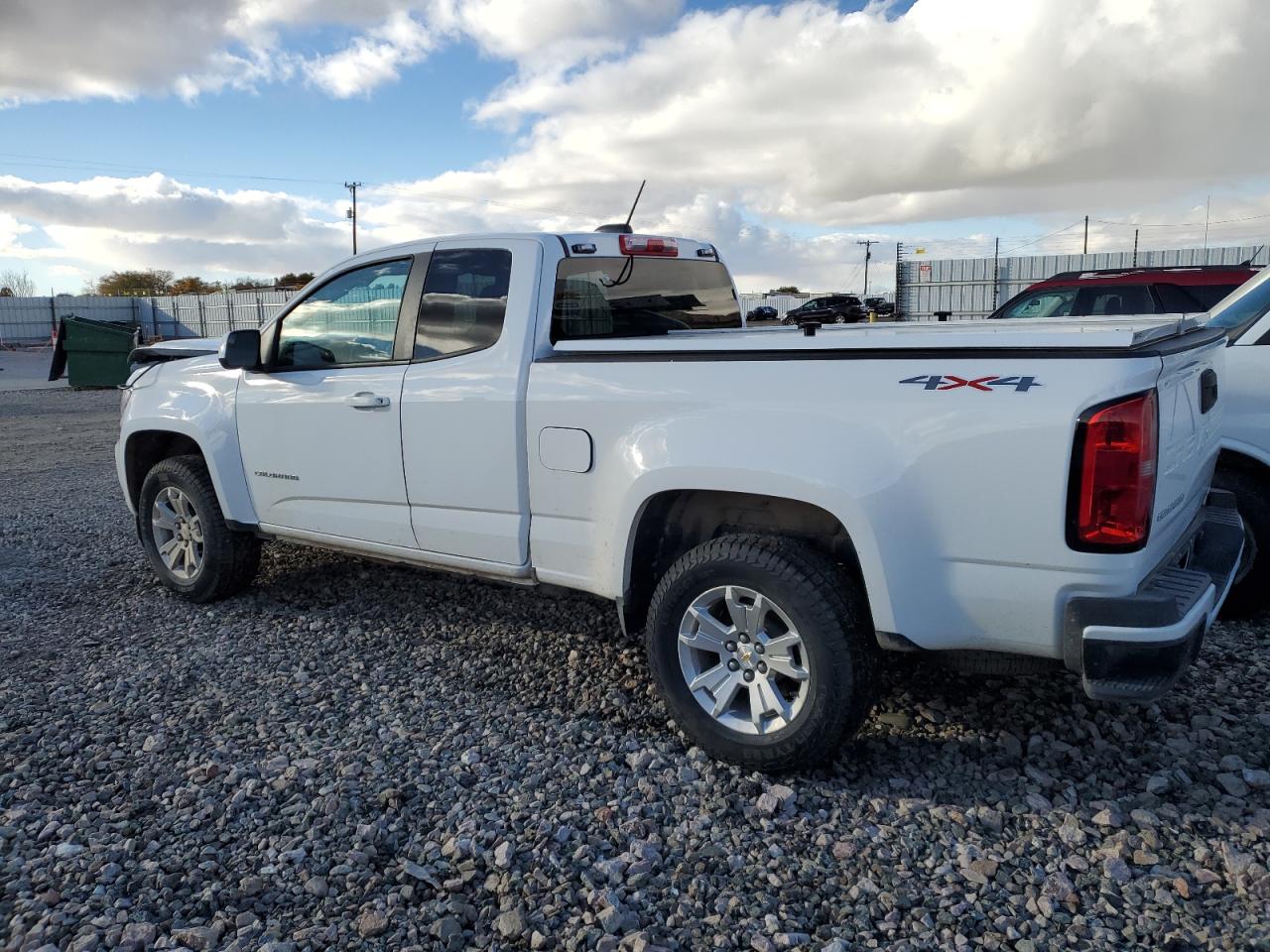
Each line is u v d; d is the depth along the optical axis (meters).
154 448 5.69
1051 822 2.98
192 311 51.94
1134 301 8.91
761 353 3.21
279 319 4.77
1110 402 2.67
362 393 4.32
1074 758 3.36
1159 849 2.83
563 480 3.71
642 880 2.74
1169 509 3.06
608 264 4.30
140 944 2.48
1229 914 2.53
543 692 4.03
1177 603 2.71
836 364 3.07
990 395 2.81
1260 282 4.60
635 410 3.45
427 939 2.52
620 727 3.69
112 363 21.64
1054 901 2.61
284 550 6.28
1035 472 2.75
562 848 2.91
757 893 2.68
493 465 3.90
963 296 34.38
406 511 4.27
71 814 3.10
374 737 3.64
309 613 5.08
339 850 2.90
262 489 4.89
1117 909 2.57
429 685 4.13
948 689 3.92
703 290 5.03
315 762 3.44
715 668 3.37
